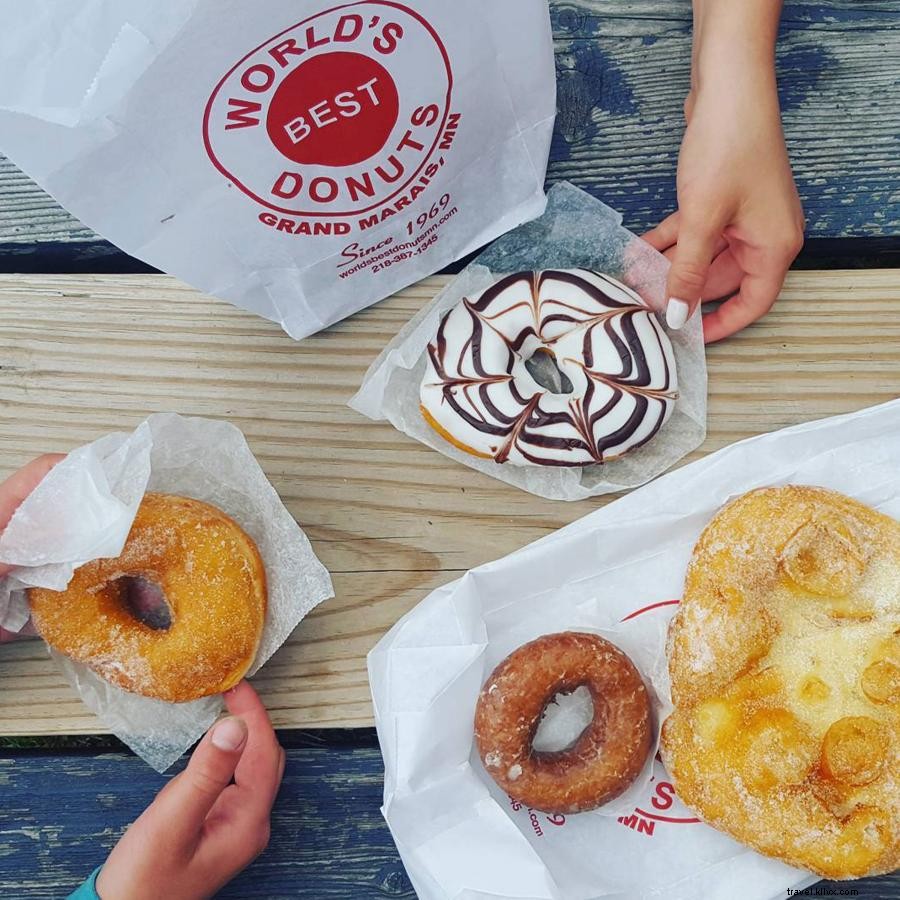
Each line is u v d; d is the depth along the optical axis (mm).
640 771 421
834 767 403
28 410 461
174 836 395
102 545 394
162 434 439
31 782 453
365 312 463
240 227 390
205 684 420
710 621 408
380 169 389
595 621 442
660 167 463
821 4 463
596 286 442
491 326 445
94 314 462
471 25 354
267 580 442
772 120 407
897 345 457
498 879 411
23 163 334
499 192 432
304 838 453
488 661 441
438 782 418
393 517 455
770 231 416
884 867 404
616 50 463
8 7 289
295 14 321
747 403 457
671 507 439
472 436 441
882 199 462
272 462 457
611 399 433
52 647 429
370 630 451
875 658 410
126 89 318
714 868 428
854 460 442
